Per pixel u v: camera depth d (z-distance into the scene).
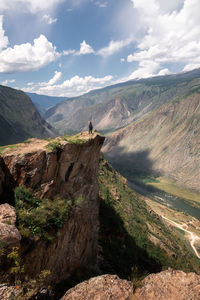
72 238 15.20
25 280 9.06
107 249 27.00
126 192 64.56
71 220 14.65
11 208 10.55
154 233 49.00
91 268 18.70
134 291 6.06
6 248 8.09
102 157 68.56
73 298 5.93
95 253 21.16
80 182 17.50
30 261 9.84
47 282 11.50
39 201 12.45
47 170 13.26
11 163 12.43
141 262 31.73
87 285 6.26
